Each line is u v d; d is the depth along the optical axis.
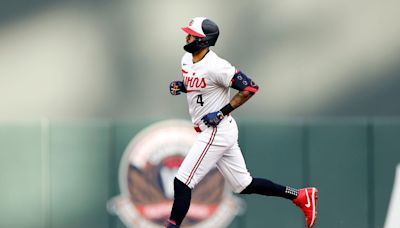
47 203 32.50
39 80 37.81
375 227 33.19
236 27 38.34
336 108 38.56
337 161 33.22
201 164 19.55
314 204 20.59
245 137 33.16
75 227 32.66
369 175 33.25
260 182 20.48
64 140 32.56
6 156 32.28
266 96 38.38
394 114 38.53
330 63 38.50
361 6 38.53
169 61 38.19
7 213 32.31
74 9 37.91
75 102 37.94
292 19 38.47
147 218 32.72
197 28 19.19
